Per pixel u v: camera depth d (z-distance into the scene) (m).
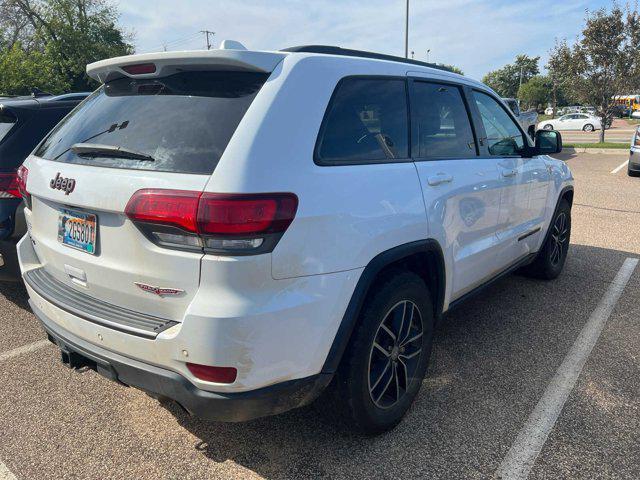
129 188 2.02
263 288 1.96
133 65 2.40
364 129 2.50
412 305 2.71
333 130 2.31
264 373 2.01
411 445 2.60
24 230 3.75
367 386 2.46
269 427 2.76
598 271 5.34
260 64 2.17
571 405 2.93
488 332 3.89
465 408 2.91
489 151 3.58
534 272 5.00
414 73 2.98
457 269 3.13
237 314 1.89
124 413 2.90
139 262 2.06
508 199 3.74
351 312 2.26
